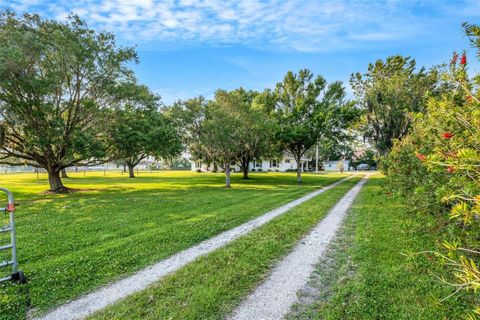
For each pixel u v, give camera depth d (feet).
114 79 52.31
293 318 10.06
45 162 54.34
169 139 60.23
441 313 9.55
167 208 33.63
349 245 18.25
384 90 57.72
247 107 63.41
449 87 12.66
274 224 24.48
